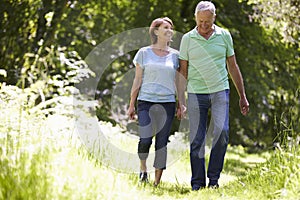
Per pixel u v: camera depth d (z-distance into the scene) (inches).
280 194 300.7
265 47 965.8
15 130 302.4
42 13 755.4
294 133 365.4
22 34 737.0
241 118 973.8
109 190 262.4
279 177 323.6
